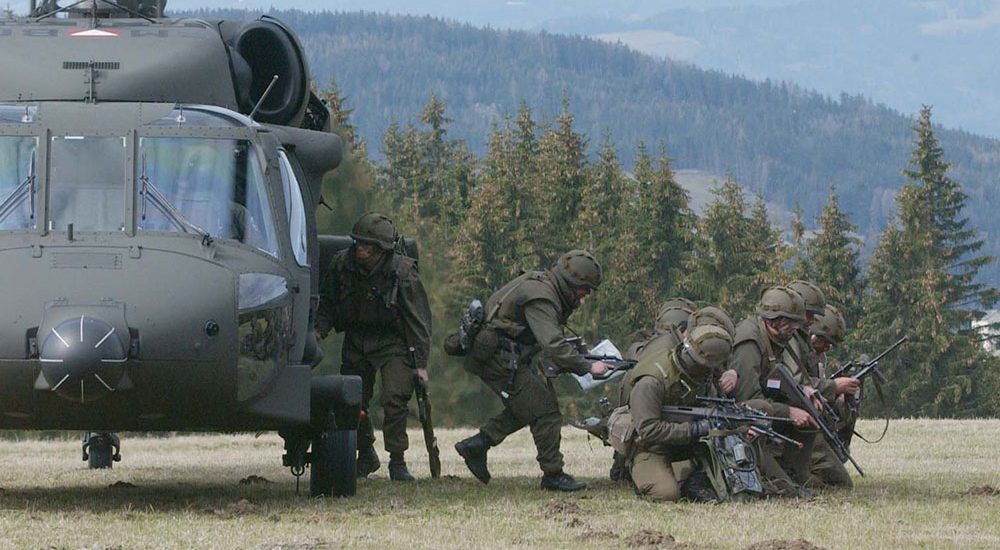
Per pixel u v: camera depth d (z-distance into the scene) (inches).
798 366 767.7
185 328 581.6
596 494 734.5
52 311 571.5
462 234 4675.2
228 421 606.5
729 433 690.2
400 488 771.4
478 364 769.6
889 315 4739.2
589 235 4842.5
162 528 570.3
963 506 668.7
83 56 676.7
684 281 4739.2
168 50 692.1
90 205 612.4
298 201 679.7
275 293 621.6
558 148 5098.4
